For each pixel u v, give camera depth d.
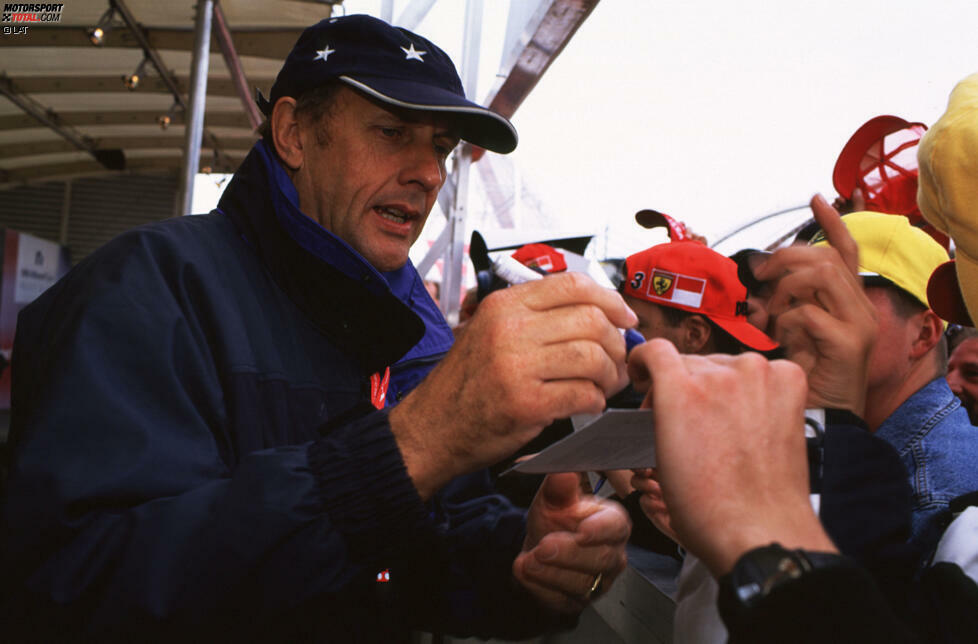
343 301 0.92
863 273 0.88
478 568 1.08
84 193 13.85
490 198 5.51
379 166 0.95
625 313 0.64
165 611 0.60
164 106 8.73
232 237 0.94
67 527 0.64
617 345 0.62
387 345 0.95
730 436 0.45
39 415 0.67
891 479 0.63
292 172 1.02
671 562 1.16
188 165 3.49
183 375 0.76
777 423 0.45
